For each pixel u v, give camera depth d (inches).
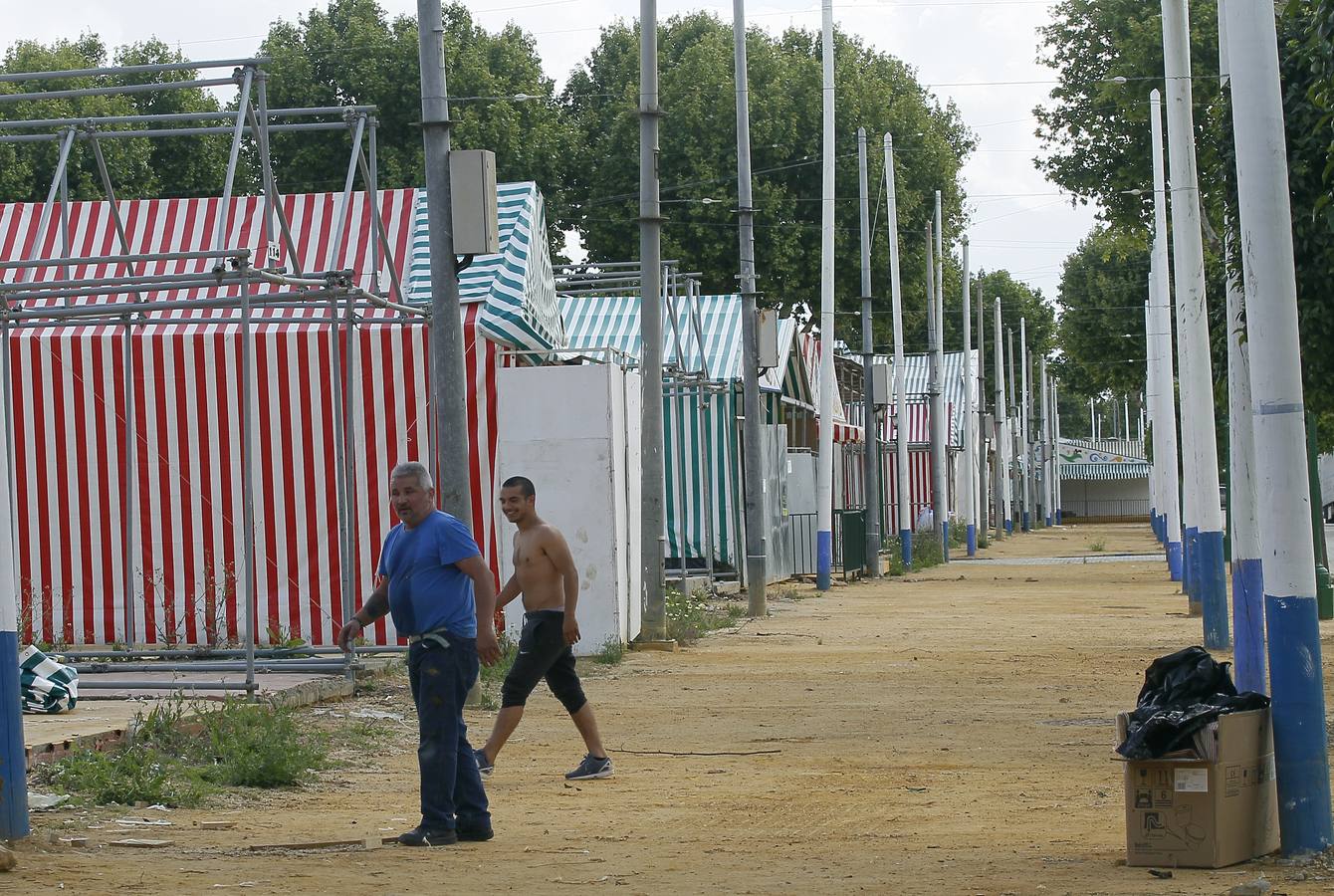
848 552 3112.7
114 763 936.3
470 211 1238.3
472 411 1631.4
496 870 674.8
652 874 664.4
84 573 1601.9
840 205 4830.2
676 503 2539.4
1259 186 676.1
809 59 4788.4
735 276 4606.3
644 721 1200.8
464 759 755.4
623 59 4749.0
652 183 1772.9
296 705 1224.8
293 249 1277.1
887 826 783.1
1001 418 5836.6
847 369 3846.0
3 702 717.3
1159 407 3110.2
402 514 753.6
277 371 1585.9
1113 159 3336.6
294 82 3907.5
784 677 1477.6
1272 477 665.6
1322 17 844.6
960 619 2142.0
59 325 1390.3
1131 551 4522.6
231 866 679.7
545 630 940.6
